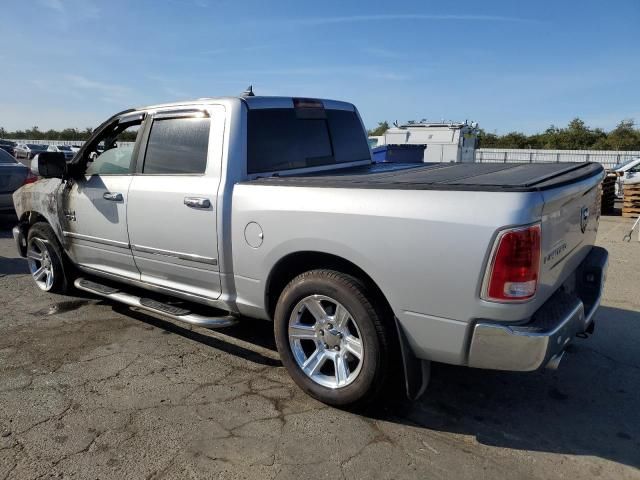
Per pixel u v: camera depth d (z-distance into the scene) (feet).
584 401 11.05
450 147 67.46
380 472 8.63
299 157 13.29
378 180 10.07
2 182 29.35
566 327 8.71
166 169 12.84
